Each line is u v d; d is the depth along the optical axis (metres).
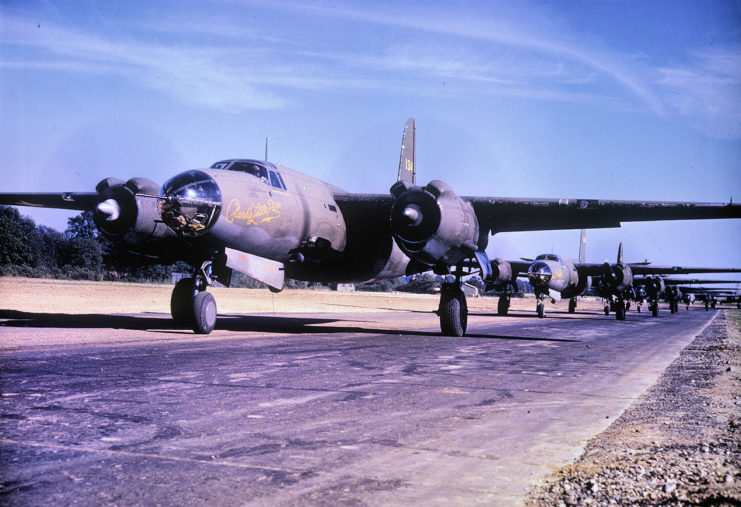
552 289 32.75
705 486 3.53
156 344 11.14
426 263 14.52
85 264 63.81
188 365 8.37
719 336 20.09
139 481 3.43
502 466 3.94
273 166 14.74
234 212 12.79
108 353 9.52
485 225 17.39
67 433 4.45
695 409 6.16
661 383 8.12
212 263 14.06
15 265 58.69
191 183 12.34
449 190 13.98
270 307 32.59
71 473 3.54
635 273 47.75
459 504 3.21
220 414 5.27
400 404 5.98
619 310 33.53
